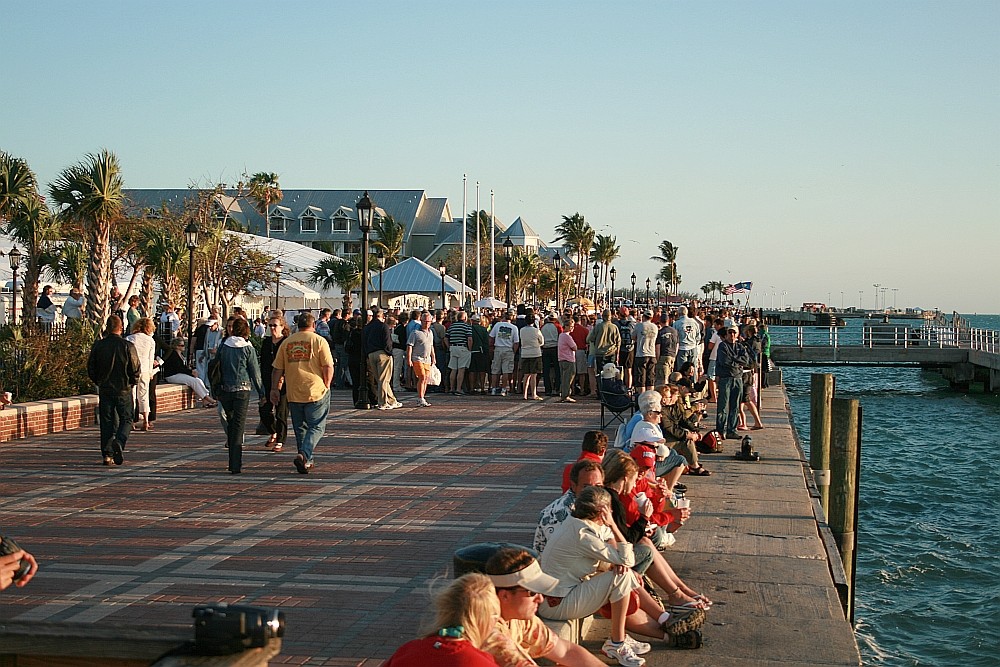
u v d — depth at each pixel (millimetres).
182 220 46812
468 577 4383
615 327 24203
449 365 26297
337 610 7398
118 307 28891
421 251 105812
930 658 13133
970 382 56594
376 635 6848
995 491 24906
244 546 9352
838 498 14945
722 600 8234
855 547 15602
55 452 15258
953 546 18828
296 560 8852
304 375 13578
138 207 50438
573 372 24422
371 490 12352
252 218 100750
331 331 28344
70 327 21922
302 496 11922
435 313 27641
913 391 57500
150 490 12227
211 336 24047
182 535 9805
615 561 6648
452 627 4246
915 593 15867
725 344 17812
